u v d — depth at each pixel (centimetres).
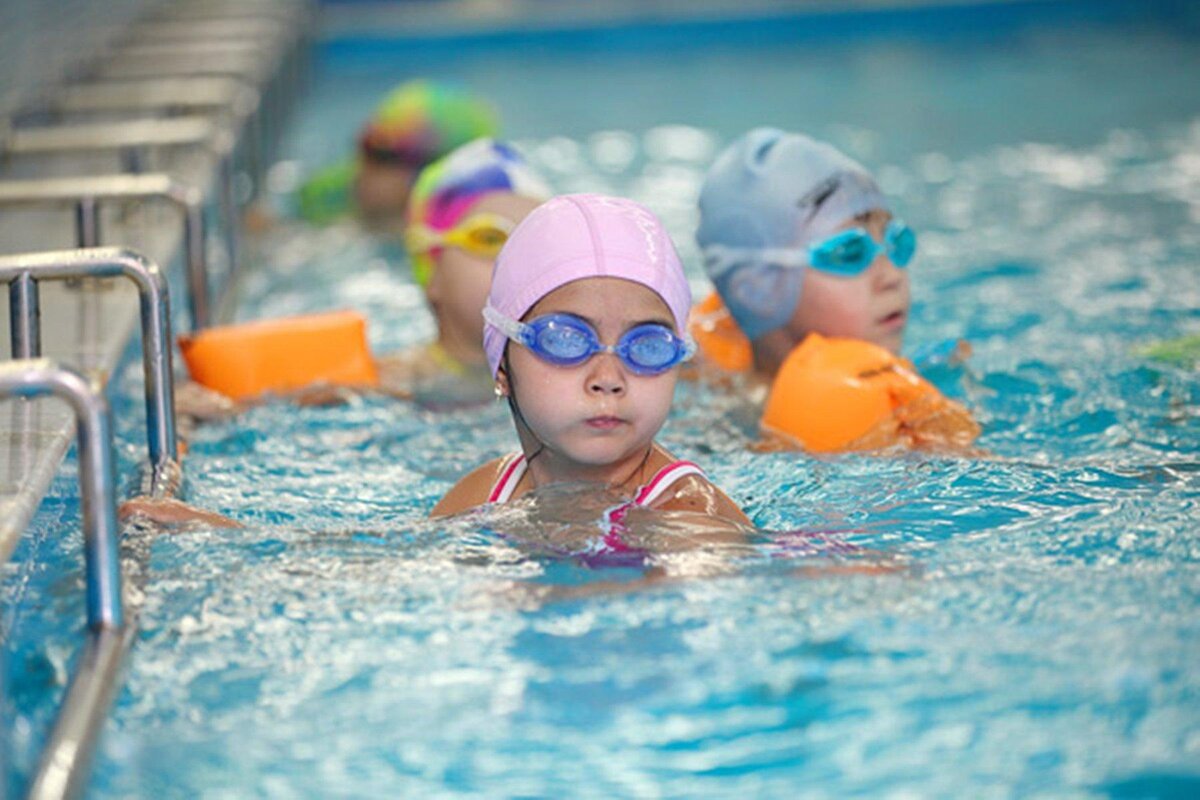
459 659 282
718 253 493
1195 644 279
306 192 844
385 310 664
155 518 350
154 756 254
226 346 500
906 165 940
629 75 1366
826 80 1293
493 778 246
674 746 254
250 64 873
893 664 276
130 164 609
